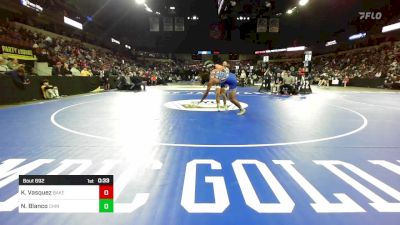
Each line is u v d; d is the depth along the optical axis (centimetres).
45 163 434
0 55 1641
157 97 1609
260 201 317
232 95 934
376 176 392
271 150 516
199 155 482
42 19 2747
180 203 312
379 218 283
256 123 788
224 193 336
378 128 733
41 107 1110
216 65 1035
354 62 4084
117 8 3656
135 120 823
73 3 3181
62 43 2819
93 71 2562
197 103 1276
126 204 309
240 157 472
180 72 4688
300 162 449
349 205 309
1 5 2203
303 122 812
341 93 2108
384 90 2602
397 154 495
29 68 1816
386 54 3453
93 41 3791
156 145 544
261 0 3647
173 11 3978
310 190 346
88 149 513
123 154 485
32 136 612
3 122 780
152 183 364
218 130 688
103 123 773
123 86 2162
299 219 280
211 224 271
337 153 500
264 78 2155
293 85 1897
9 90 1200
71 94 1736
